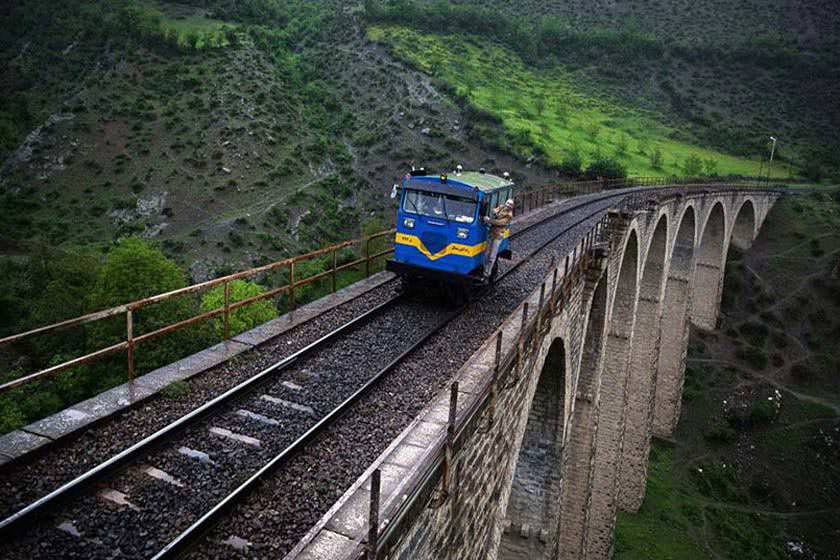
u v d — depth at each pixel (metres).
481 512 9.58
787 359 54.69
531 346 12.04
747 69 149.62
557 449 18.73
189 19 121.69
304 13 144.12
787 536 38.56
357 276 41.47
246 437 8.86
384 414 10.10
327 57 122.12
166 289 32.50
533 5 189.00
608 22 177.62
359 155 88.75
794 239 68.69
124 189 70.56
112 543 6.50
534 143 88.75
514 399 11.05
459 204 15.67
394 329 14.18
